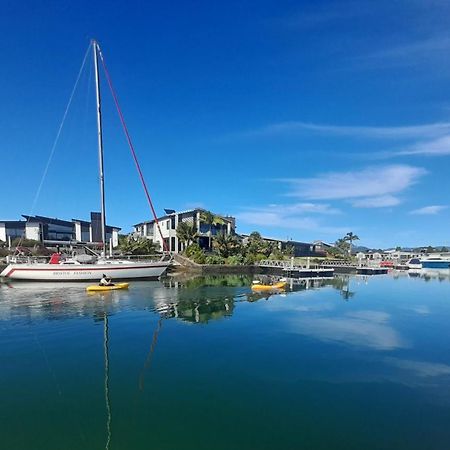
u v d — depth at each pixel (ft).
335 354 53.67
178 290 120.47
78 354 53.16
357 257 379.14
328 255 369.71
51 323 72.54
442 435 31.53
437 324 75.00
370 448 29.53
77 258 142.61
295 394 39.68
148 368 47.39
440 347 57.77
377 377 44.83
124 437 30.76
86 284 133.49
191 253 213.87
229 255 226.58
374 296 119.03
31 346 57.06
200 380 43.39
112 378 43.88
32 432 31.45
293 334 65.05
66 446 29.32
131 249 199.62
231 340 60.80
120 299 101.24
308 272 199.93
